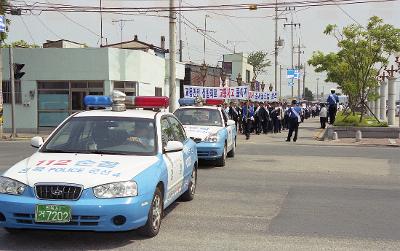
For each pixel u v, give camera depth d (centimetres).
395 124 3581
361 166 1408
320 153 1756
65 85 2794
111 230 572
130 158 652
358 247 621
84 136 706
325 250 607
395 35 2695
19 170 601
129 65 2872
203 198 917
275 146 2044
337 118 3195
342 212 819
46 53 2781
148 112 781
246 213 802
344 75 3347
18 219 567
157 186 651
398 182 1136
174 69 2405
